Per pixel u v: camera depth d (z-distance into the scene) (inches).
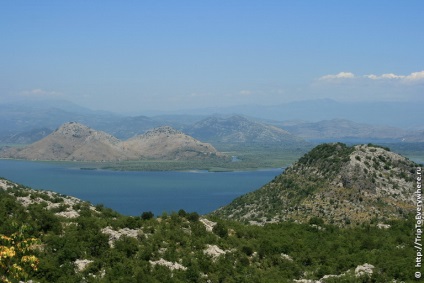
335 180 7278.5
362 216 6387.8
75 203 4507.9
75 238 3373.5
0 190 4507.9
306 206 6953.7
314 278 3592.5
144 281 2960.1
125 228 3784.5
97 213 4212.6
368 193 6899.6
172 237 3764.8
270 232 4694.9
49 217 3585.1
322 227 5315.0
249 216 7406.5
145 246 3499.0
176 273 3206.2
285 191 7834.6
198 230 4055.1
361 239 4623.5
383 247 4338.1
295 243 4271.7
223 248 3865.7
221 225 4247.0
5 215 3548.2
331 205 6791.3
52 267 2935.5
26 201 4151.1
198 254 3558.1
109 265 3157.0
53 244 3250.5
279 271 3681.1
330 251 4200.3
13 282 1843.0
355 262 3865.7
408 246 4320.9
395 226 5275.6
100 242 3376.0
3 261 1771.7
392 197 6855.3
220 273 3344.0
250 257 3855.8
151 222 4005.9
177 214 4443.9
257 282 3324.3
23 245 1831.9
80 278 2925.7
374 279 3447.3
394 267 3595.0
